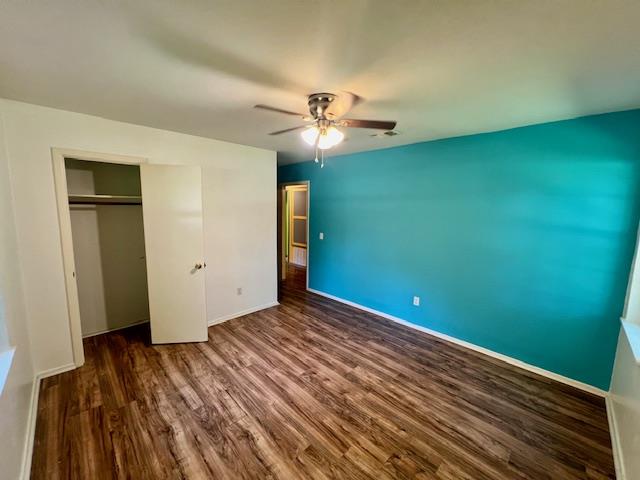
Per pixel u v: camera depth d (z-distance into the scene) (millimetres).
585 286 2389
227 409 2148
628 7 1043
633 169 2131
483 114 2320
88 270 3293
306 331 3514
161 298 3090
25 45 1379
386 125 2025
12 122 2209
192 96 2035
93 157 2590
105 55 1479
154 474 1631
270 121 2662
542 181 2555
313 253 5047
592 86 1746
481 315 3039
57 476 1608
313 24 1203
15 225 2236
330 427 1992
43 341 2461
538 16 1114
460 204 3111
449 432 1961
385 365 2781
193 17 1164
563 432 1974
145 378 2514
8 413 1464
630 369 1801
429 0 1037
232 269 3822
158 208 3002
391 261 3848
